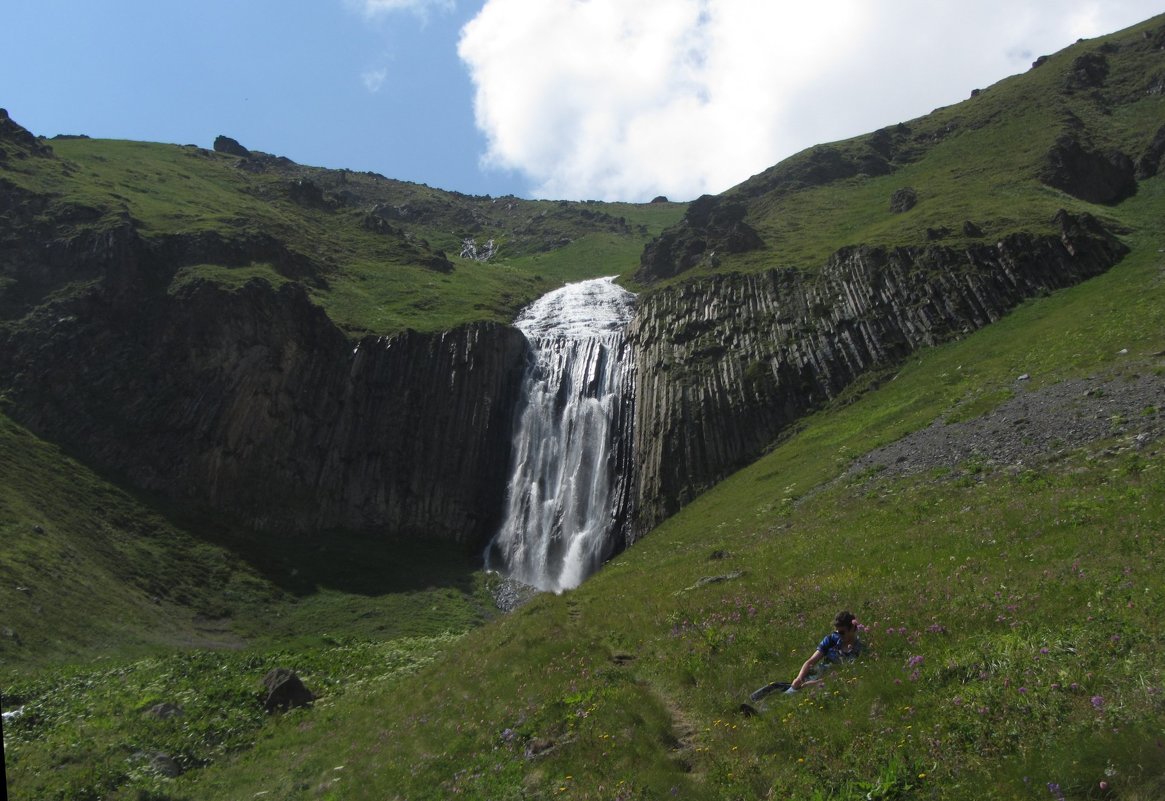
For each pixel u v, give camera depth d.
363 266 95.31
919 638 13.90
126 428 61.16
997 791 9.00
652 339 74.69
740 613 19.16
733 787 11.23
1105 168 87.31
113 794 19.61
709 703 14.55
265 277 71.56
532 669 19.97
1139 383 31.92
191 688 28.47
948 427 39.69
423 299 86.25
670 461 64.31
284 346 67.62
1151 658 10.54
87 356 63.88
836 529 28.73
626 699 15.77
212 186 108.94
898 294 67.38
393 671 29.84
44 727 24.78
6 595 37.78
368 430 68.69
